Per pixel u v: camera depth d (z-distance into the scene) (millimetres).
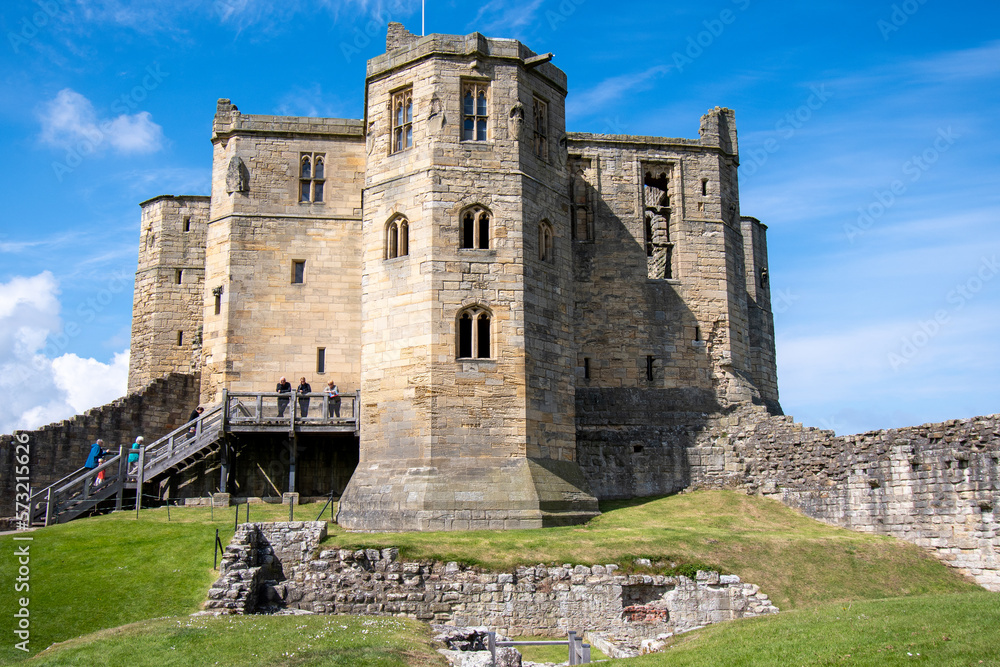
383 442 35469
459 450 34188
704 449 42844
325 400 38688
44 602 25109
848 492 35625
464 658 21172
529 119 38562
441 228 36062
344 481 40812
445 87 37375
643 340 45188
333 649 20250
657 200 51312
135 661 19719
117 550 29078
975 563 30391
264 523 29578
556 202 39125
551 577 28219
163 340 52156
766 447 40438
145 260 53844
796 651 19047
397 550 28812
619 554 29219
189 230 53500
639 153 47219
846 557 31234
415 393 34906
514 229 36688
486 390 34938
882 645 18547
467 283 35781
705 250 46969
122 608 25172
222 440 37781
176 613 25141
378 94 39125
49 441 39188
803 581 29688
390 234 37438
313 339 42062
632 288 45688
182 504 37844
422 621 26844
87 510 35344
